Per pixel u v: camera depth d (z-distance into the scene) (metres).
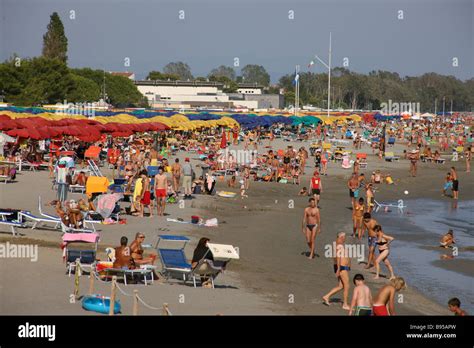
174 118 78.62
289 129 111.62
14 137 49.78
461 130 139.38
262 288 19.92
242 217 34.19
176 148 70.31
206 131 95.94
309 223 25.50
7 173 40.03
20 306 16.08
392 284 16.14
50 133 47.16
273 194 43.88
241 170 51.81
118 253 19.06
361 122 150.75
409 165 69.81
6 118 47.28
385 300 16.05
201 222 30.73
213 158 56.72
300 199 42.66
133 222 29.33
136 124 63.06
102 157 56.12
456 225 36.78
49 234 25.11
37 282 18.27
